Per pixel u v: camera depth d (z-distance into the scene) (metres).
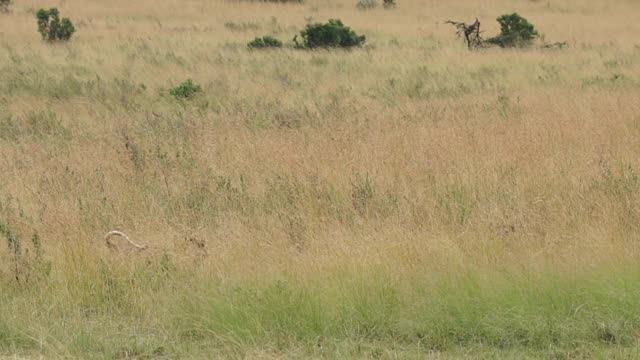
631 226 15.70
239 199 17.94
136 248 14.75
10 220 16.33
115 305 12.99
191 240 14.88
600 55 44.69
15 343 11.80
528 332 11.79
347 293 12.45
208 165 20.70
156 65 40.62
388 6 73.19
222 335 11.77
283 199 17.94
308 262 13.55
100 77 37.50
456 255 13.73
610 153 20.98
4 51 45.22
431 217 16.41
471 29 49.78
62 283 13.29
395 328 12.01
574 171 19.16
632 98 28.88
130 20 63.28
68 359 11.24
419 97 32.66
